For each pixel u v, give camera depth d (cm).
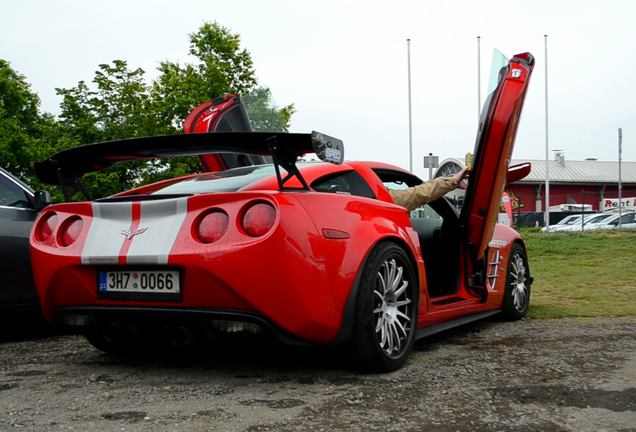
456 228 389
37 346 370
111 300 262
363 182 318
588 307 479
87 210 276
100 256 258
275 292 233
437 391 239
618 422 197
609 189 4906
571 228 2614
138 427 197
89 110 1662
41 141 1947
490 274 403
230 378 265
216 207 244
